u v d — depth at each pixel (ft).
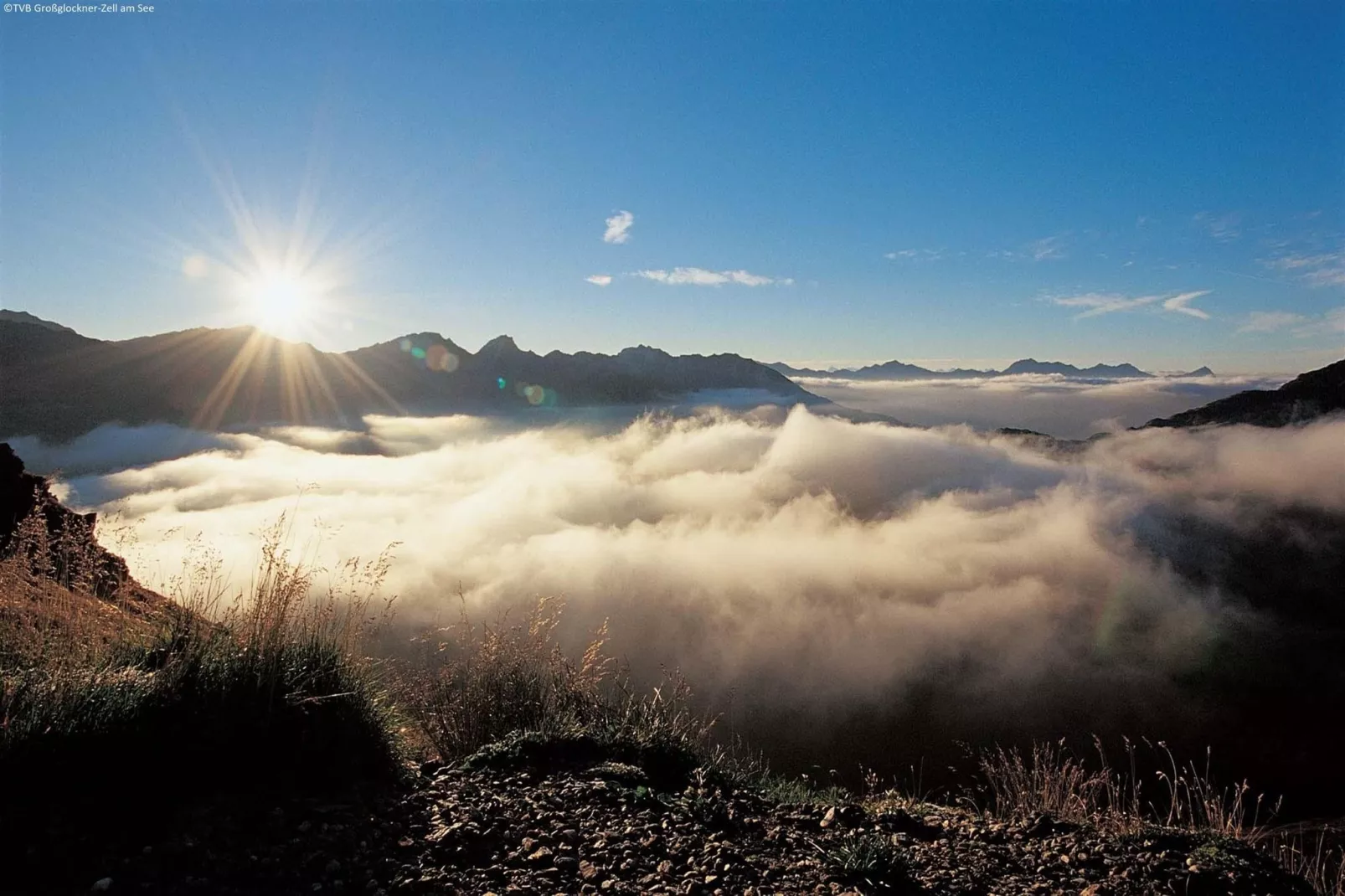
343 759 14.10
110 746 12.12
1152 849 14.28
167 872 10.52
